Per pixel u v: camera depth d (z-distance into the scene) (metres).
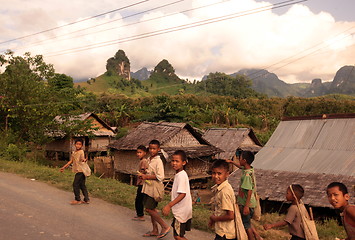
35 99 23.52
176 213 4.45
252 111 93.38
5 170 12.66
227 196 3.82
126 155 25.25
